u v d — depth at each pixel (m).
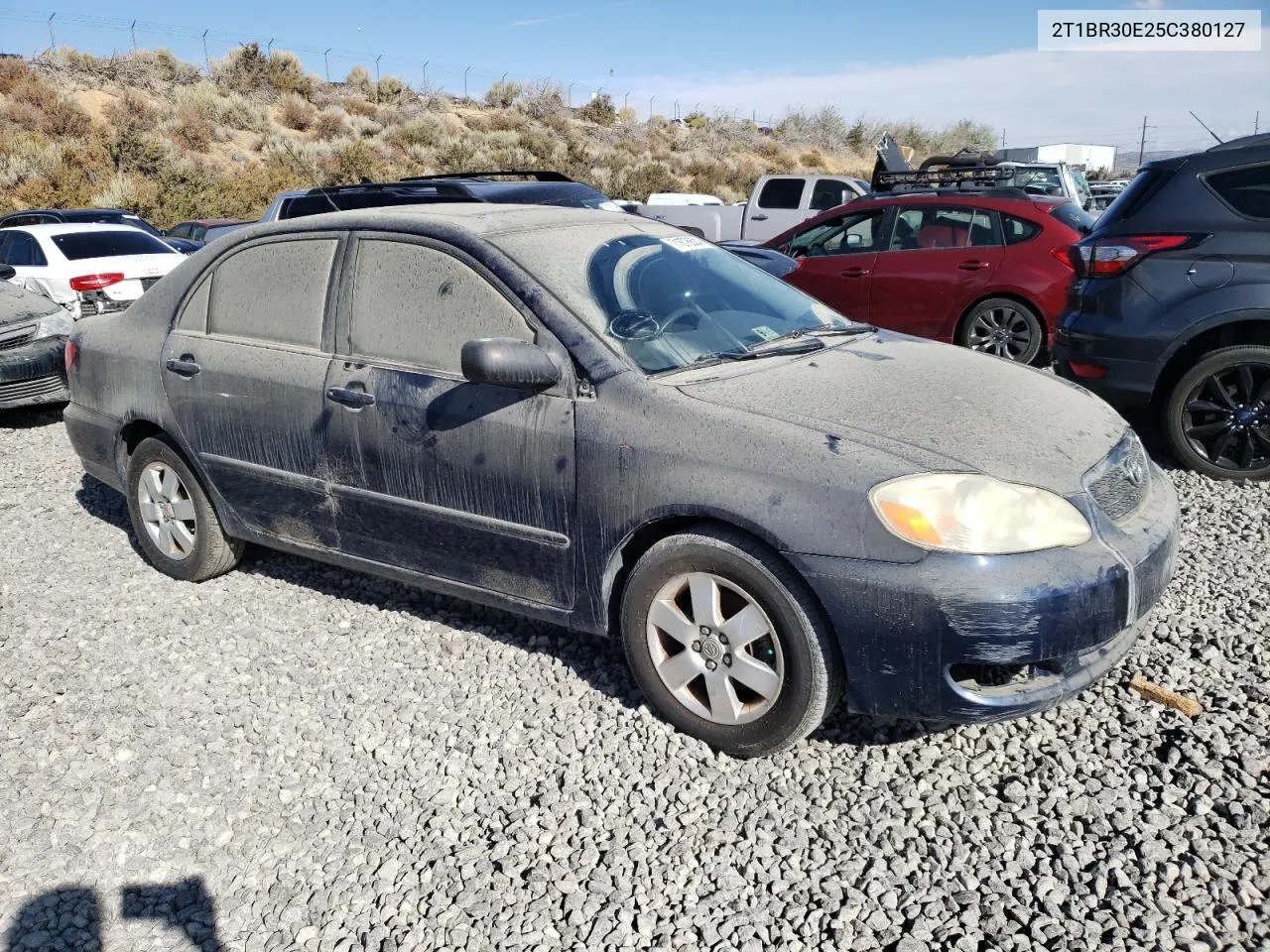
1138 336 5.84
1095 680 3.13
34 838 3.15
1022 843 2.87
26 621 4.59
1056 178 14.97
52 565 5.24
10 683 4.05
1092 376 6.09
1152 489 3.52
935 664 2.92
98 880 2.97
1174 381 6.00
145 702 3.87
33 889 2.95
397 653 4.15
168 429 4.68
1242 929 2.52
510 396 3.60
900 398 3.41
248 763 3.47
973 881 2.75
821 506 3.01
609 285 3.78
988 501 2.94
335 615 4.52
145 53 39.56
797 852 2.91
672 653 3.47
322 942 2.70
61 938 2.77
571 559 3.56
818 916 2.66
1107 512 3.16
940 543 2.89
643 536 3.46
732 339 3.83
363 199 9.64
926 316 9.11
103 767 3.48
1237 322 5.68
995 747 3.32
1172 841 2.82
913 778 3.20
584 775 3.29
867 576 2.94
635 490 3.32
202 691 3.94
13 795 3.35
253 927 2.77
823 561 2.99
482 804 3.19
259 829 3.15
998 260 8.73
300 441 4.19
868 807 3.07
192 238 19.48
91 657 4.23
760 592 3.15
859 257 9.43
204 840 3.12
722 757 3.34
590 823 3.07
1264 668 3.66
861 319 9.46
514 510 3.64
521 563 3.71
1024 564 2.89
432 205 4.42
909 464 3.00
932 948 2.54
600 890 2.80
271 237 4.41
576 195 9.66
